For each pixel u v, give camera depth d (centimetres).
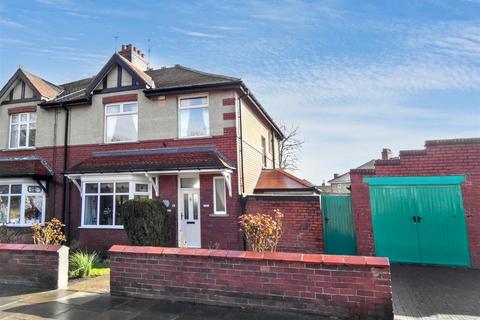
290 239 1061
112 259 629
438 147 972
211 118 1257
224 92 1259
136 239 1029
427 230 956
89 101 1399
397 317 529
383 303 472
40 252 688
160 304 565
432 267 919
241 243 1138
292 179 1460
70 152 1401
